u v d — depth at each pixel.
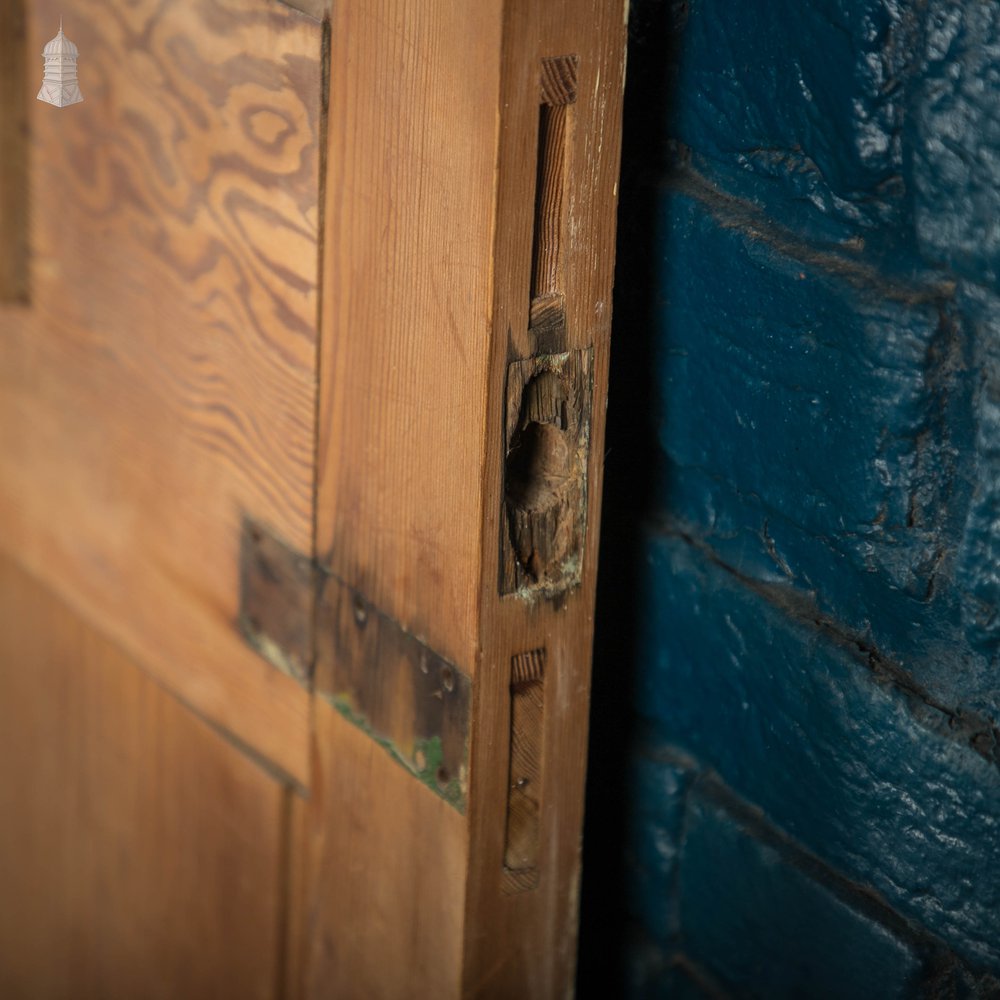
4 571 1.38
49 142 1.13
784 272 0.83
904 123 0.77
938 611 0.82
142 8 0.99
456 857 0.88
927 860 0.85
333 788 0.99
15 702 1.41
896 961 0.87
